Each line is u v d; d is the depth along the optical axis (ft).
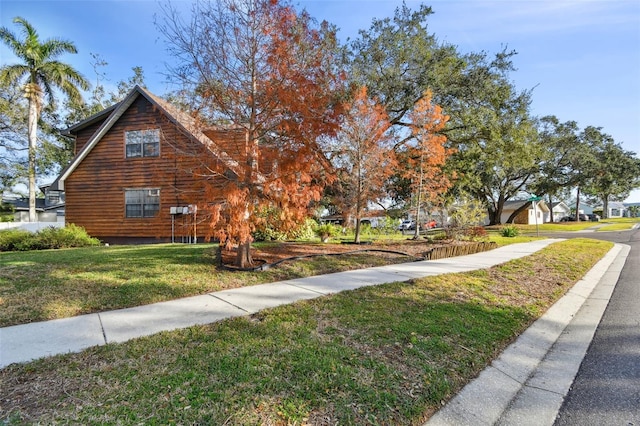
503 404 8.25
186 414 6.92
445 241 40.50
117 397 7.53
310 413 7.15
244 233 19.58
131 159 45.96
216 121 21.44
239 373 8.65
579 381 9.52
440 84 56.13
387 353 10.09
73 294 15.85
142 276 19.39
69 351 10.10
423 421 7.39
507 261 27.99
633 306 17.01
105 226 46.91
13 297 15.25
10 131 71.15
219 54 20.54
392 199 56.70
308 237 42.68
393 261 27.73
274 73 20.54
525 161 63.72
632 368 10.26
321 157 25.98
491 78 58.39
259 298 16.11
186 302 15.44
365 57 59.72
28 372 8.78
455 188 65.51
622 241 53.78
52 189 47.32
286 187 19.83
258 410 7.14
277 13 20.34
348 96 36.01
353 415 7.16
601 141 112.16
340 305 14.85
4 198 91.56
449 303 15.49
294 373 8.70
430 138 42.63
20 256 26.43
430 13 58.23
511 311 14.84
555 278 22.25
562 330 13.66
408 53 57.72
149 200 45.68
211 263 23.32
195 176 21.54
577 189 142.82
